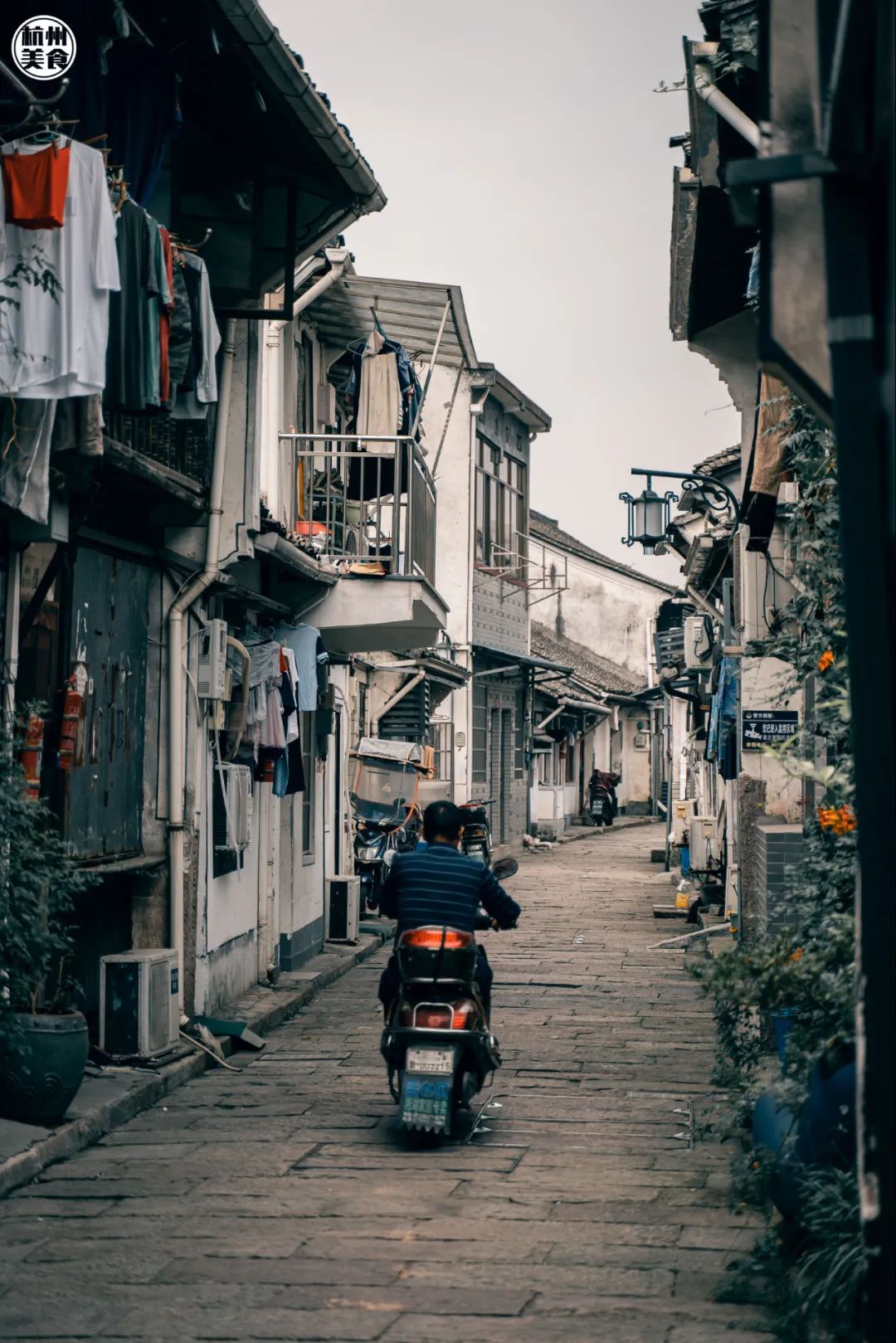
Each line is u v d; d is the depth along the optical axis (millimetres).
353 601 15586
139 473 9680
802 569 6871
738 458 21625
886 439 3238
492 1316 5543
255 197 11727
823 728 6434
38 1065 8094
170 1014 10453
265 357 15000
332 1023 12984
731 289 11297
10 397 7500
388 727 25062
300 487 16641
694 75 7473
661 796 57094
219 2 9039
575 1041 11914
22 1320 5551
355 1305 5676
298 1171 7797
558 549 58906
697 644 26203
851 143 3328
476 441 32375
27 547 8945
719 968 5559
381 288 18469
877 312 3324
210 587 11797
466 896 8758
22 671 9086
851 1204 5129
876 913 3197
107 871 10156
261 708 13328
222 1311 5621
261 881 14375
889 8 3246
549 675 44438
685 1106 9445
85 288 7477
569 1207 7090
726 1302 5707
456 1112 9000
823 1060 5594
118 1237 6621
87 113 8820
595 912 22844
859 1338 4965
